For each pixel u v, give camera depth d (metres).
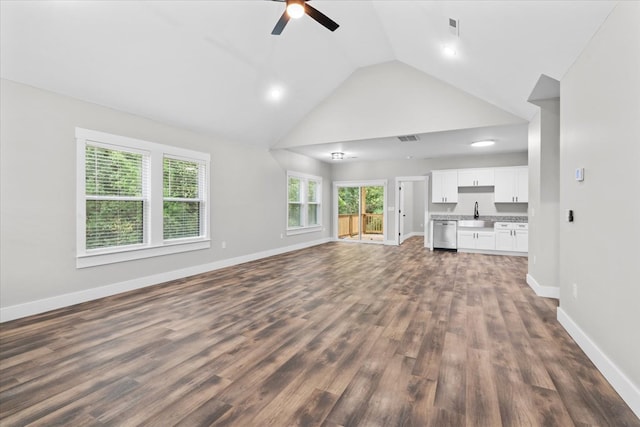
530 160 4.43
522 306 3.47
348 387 1.94
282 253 7.27
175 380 2.01
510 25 2.60
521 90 3.71
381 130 5.55
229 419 1.65
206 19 3.47
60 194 3.43
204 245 5.25
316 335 2.71
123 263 4.06
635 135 1.72
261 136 6.17
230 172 5.80
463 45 3.40
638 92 1.69
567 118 2.76
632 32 1.74
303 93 5.56
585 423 1.62
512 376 2.06
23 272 3.16
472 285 4.38
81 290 3.62
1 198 3.01
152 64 3.62
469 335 2.70
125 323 2.97
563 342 2.56
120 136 3.97
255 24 3.84
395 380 2.01
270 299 3.73
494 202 7.70
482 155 7.75
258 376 2.06
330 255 6.98
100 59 3.28
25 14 2.65
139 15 3.09
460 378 2.04
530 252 4.43
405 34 4.07
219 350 2.43
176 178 4.86
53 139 3.36
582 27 2.21
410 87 5.31
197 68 3.98
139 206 4.32
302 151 7.39
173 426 1.60
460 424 1.60
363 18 4.21
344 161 9.15
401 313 3.25
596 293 2.21
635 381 1.71
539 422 1.62
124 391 1.89
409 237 10.30
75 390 1.90
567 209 2.79
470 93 4.89
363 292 4.03
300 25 4.21
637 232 1.70
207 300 3.70
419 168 8.47
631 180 1.76
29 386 1.94
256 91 4.93
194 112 4.66
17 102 3.10
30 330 2.80
